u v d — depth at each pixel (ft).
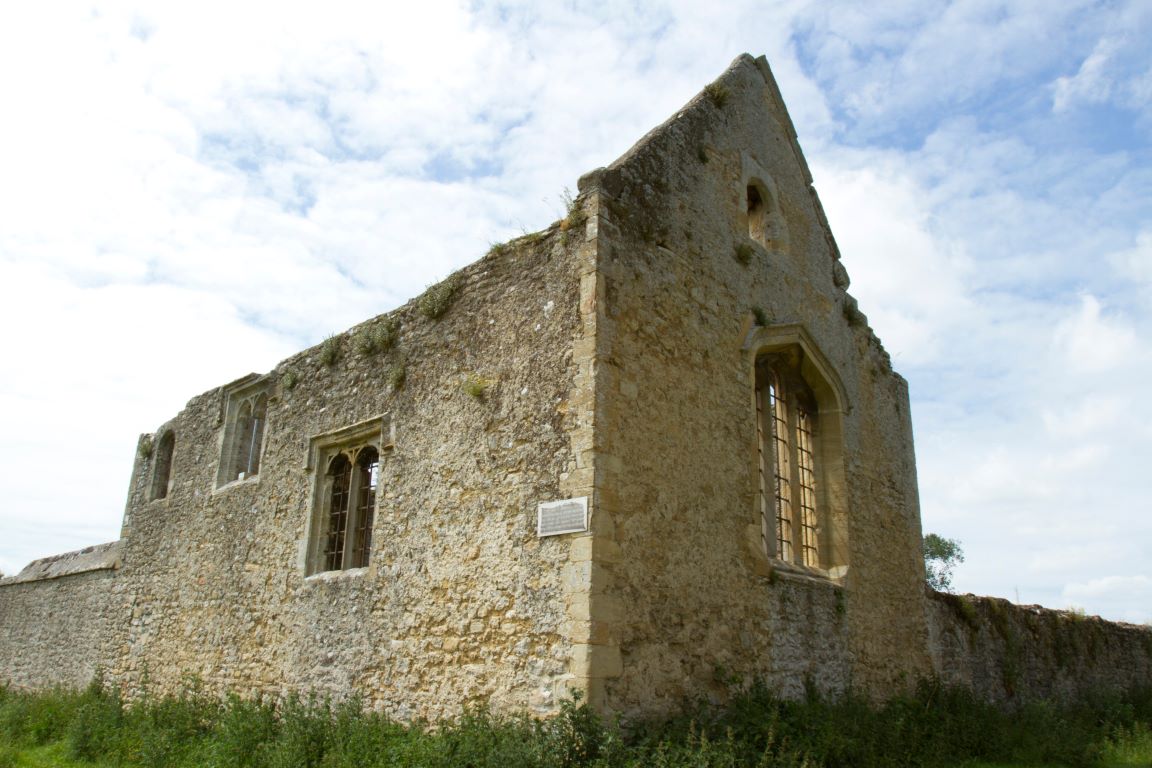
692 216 35.60
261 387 47.57
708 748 24.34
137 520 54.75
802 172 46.70
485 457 31.07
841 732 29.73
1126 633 68.18
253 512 43.04
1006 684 50.96
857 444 43.83
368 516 37.35
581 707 24.09
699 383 33.04
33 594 64.54
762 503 36.45
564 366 29.35
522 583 28.02
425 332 36.04
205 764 30.50
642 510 28.43
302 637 36.52
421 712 29.78
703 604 29.86
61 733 41.96
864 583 40.78
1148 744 42.60
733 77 41.73
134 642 49.88
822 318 44.21
